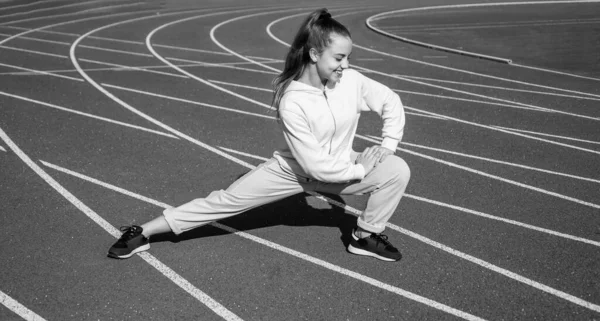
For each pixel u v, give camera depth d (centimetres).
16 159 609
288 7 2317
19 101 830
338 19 2002
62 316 356
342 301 379
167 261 420
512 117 835
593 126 799
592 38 1566
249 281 399
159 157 630
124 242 419
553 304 381
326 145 378
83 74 1017
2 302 367
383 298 383
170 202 523
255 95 914
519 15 2086
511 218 505
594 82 1083
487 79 1095
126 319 354
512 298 387
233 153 651
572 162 651
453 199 542
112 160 616
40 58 1140
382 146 401
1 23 1606
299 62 360
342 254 438
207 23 1770
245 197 396
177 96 891
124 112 795
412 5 2470
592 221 502
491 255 441
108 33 1493
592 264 432
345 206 523
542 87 1036
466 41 1539
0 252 425
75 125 730
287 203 523
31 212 491
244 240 455
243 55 1259
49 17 1764
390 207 408
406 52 1375
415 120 807
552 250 451
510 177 601
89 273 402
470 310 373
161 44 1360
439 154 668
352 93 378
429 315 367
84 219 483
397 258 427
